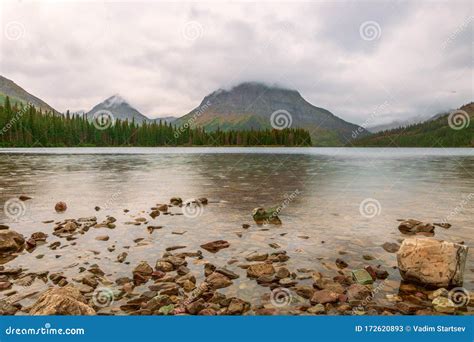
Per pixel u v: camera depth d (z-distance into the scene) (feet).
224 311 20.20
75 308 19.29
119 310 20.31
